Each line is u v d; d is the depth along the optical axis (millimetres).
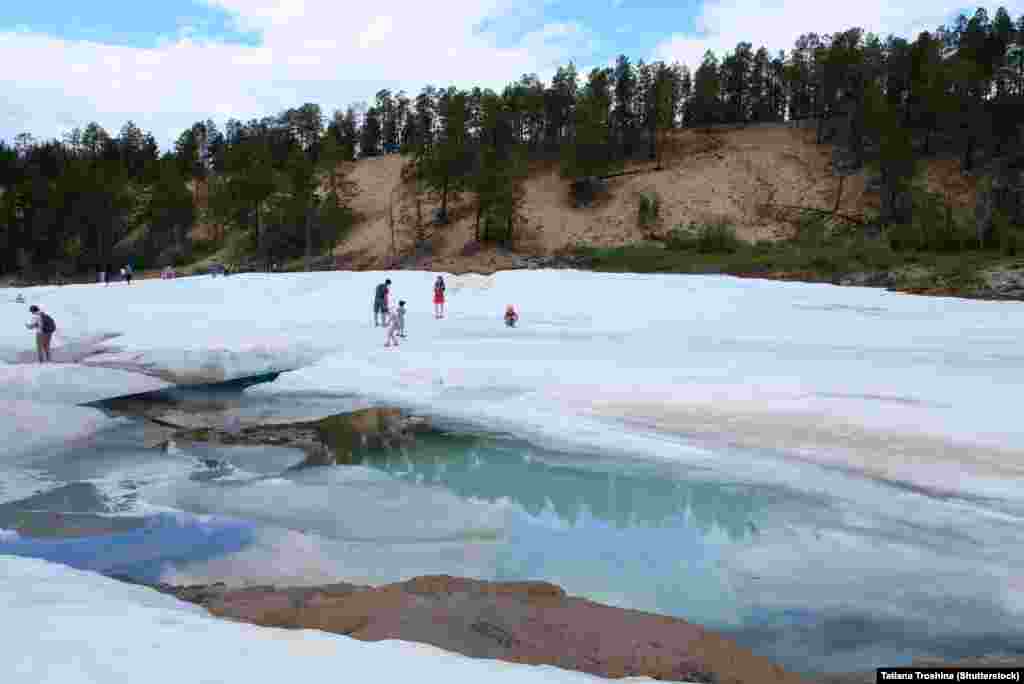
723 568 6621
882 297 29422
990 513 7484
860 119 82625
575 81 101438
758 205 79375
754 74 108938
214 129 135625
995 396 11125
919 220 64438
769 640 5371
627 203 82500
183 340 19703
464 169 83875
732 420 10836
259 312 27531
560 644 4527
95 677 2809
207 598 5523
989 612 5754
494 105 93188
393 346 18266
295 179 83938
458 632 4574
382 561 6805
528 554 6988
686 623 5086
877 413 10492
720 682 4242
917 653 5145
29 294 34375
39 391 14000
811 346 17719
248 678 2934
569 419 11633
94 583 5031
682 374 13766
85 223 91938
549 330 22031
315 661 3242
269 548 7102
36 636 3268
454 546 7203
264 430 12031
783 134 94438
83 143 123250
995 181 72500
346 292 31984
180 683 2812
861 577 6402
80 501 8523
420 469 9789
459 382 14359
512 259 72125
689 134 99438
